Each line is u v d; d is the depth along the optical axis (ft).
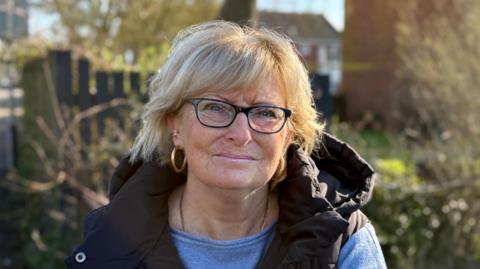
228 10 17.30
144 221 5.41
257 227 5.59
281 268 5.24
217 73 4.98
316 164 6.13
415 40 28.63
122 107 17.74
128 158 6.09
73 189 16.88
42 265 16.75
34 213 19.15
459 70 22.66
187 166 5.71
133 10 35.53
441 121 21.74
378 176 15.51
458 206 15.76
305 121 5.63
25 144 22.88
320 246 5.16
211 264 5.40
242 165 5.09
